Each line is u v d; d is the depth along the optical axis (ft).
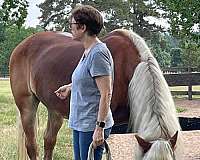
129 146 26.02
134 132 14.24
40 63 18.71
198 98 65.21
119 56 15.51
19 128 20.26
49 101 18.22
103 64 12.07
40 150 23.97
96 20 12.26
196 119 17.60
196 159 21.65
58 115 19.70
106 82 12.09
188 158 21.93
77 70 12.65
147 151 11.78
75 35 12.48
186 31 33.55
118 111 15.71
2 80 128.57
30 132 19.99
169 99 13.87
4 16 48.62
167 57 189.47
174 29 35.65
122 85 15.34
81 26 12.30
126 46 15.57
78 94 12.62
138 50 15.20
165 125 12.95
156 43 148.66
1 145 25.18
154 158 11.27
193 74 37.63
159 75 14.21
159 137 12.61
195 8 29.04
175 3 30.27
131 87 14.65
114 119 15.89
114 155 23.56
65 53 17.83
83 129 12.56
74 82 12.71
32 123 20.07
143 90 14.05
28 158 20.22
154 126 12.94
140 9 141.18
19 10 48.52
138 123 13.98
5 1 48.06
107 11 138.72
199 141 27.04
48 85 17.98
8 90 82.12
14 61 20.38
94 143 12.26
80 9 12.32
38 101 20.29
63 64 17.49
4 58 188.14
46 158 20.15
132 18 140.97
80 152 12.87
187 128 17.72
